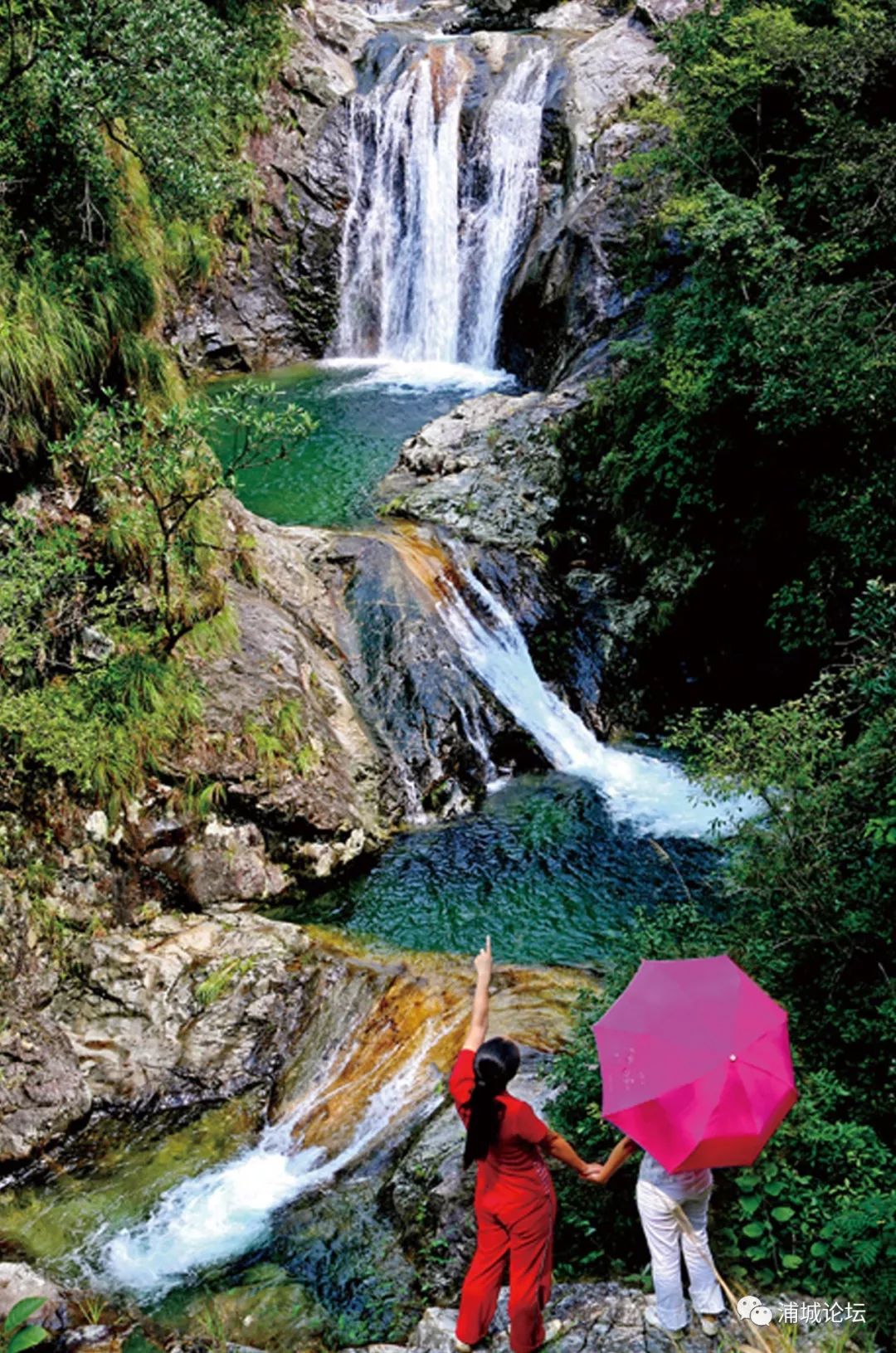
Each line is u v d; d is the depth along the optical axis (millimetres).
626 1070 4602
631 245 18188
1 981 8594
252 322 22906
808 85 12977
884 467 11773
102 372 10922
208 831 10352
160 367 11484
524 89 22531
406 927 10211
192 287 21531
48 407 10266
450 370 22438
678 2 22266
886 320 11484
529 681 13562
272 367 23094
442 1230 6793
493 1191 4672
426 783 12156
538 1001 8914
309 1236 7172
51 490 10359
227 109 12242
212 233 21375
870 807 7652
